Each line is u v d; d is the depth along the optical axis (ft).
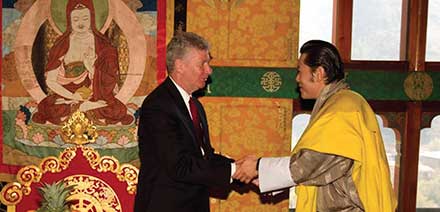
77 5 11.35
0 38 11.32
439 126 12.33
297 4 11.67
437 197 12.46
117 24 11.41
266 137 11.87
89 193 7.44
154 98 7.96
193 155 7.78
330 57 7.25
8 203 7.20
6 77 11.39
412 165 12.12
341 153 6.76
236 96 11.76
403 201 12.18
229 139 11.82
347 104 7.00
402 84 11.98
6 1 11.28
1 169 11.51
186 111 8.06
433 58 12.25
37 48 11.38
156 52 11.47
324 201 7.13
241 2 11.60
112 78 11.46
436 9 12.14
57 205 5.85
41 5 11.32
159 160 7.74
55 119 11.43
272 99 11.81
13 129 11.46
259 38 11.69
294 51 11.74
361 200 6.89
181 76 8.15
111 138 11.51
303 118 12.21
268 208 11.93
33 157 11.50
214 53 11.64
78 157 7.43
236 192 11.89
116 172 7.45
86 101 11.44
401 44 12.25
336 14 12.01
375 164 6.88
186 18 11.53
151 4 11.43
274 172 7.29
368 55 12.17
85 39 11.39
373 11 12.13
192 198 7.96
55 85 11.41
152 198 7.80
